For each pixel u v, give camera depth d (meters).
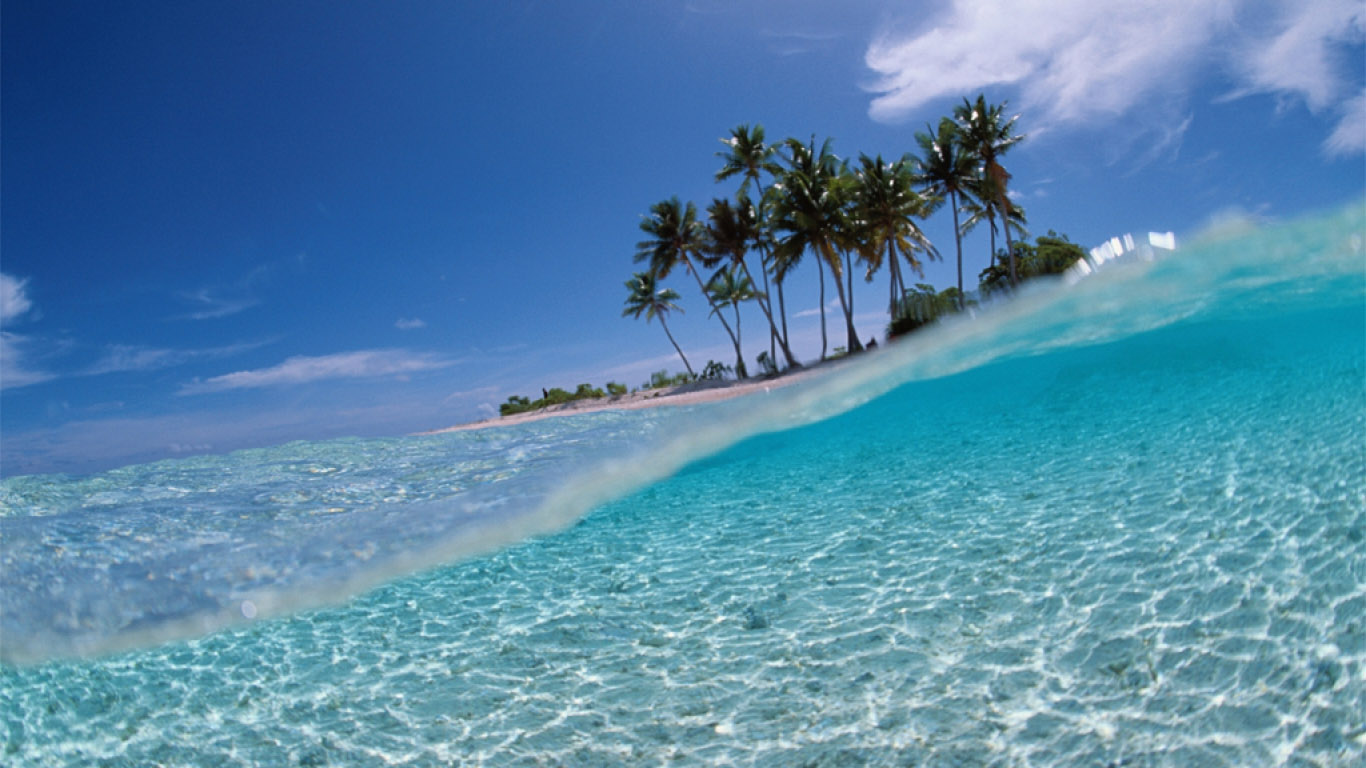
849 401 11.43
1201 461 5.41
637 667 3.40
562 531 6.08
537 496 7.38
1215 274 9.66
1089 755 2.34
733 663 3.32
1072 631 3.17
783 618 3.77
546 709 3.08
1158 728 2.43
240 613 4.64
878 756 2.47
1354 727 2.29
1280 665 2.67
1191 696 2.58
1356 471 4.49
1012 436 7.77
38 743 3.18
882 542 4.80
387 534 6.26
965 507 5.32
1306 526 3.83
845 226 24.33
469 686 3.39
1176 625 3.07
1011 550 4.26
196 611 4.72
